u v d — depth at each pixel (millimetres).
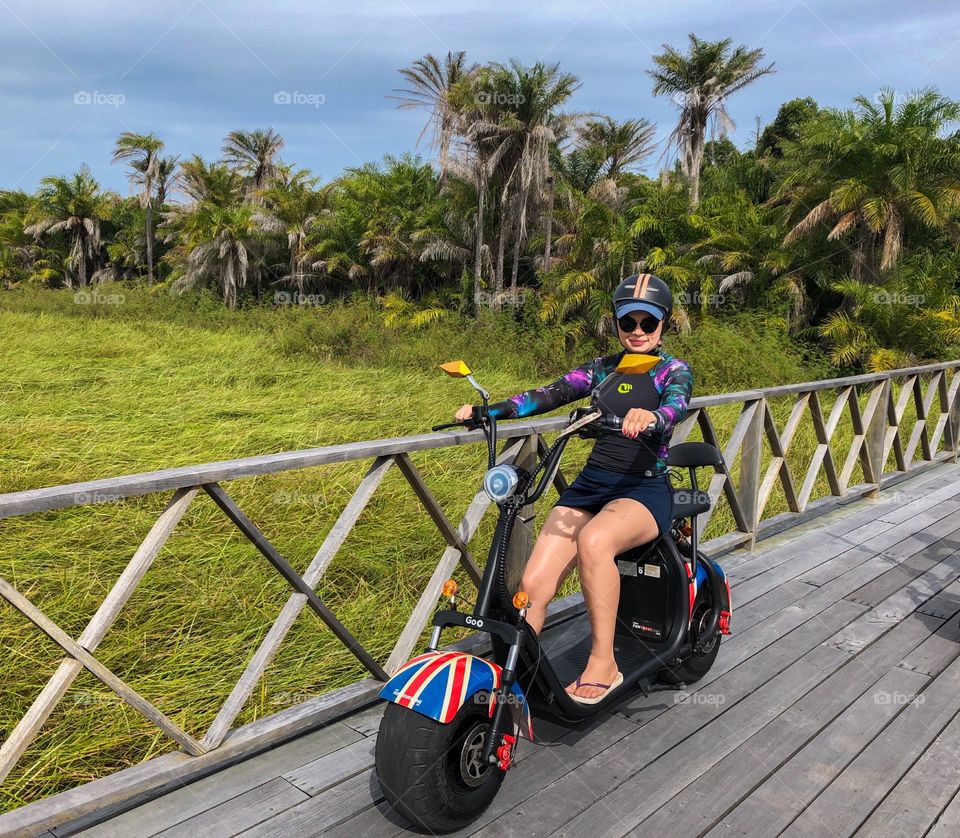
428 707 2014
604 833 2191
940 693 3041
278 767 2496
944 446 7930
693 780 2451
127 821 2197
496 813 2270
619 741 2668
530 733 2268
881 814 2301
